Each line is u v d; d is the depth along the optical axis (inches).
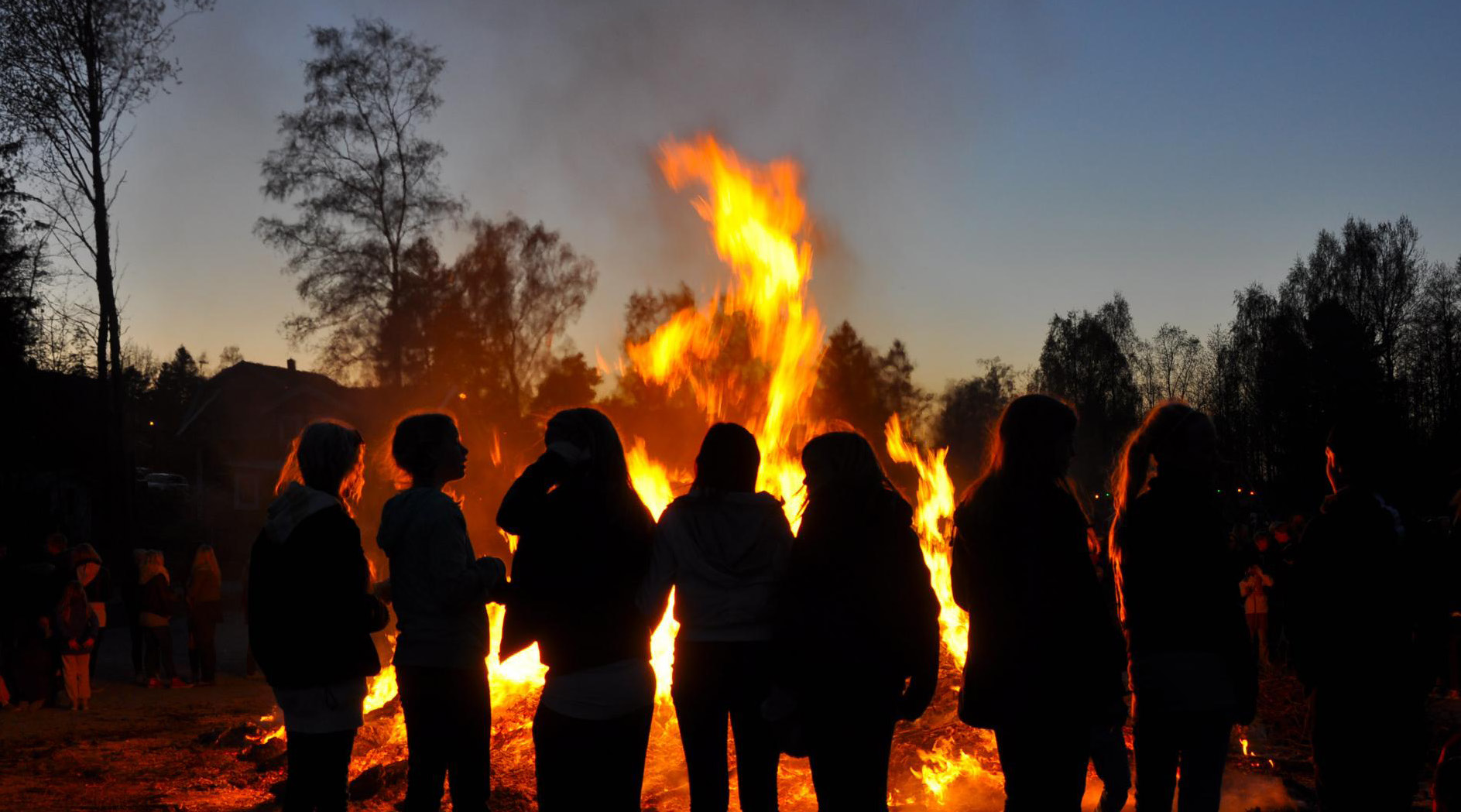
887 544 159.6
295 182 1369.3
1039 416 153.2
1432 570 156.9
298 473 183.6
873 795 157.6
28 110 1031.6
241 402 2102.6
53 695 494.0
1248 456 1845.5
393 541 191.0
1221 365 2314.2
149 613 566.6
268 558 171.2
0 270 1023.6
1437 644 156.4
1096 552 194.9
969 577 153.3
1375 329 1919.3
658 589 169.6
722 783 176.6
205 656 579.8
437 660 187.5
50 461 1111.6
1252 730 305.1
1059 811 147.3
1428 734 156.3
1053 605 146.0
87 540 1200.8
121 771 331.3
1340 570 153.9
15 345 1039.6
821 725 158.2
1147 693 155.5
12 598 494.6
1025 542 148.2
